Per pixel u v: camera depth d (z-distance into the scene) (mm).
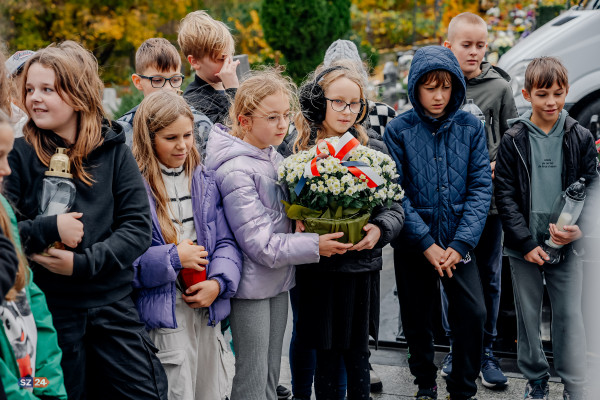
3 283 1734
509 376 3826
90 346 2463
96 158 2490
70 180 2398
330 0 12250
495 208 3783
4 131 1809
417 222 3289
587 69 6062
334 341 3045
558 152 3357
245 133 3053
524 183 3391
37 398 1985
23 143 2424
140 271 2629
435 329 4363
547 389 3441
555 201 3338
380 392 3670
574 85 6090
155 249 2646
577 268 3322
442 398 3578
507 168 3426
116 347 2455
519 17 10117
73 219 2318
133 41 15414
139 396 2461
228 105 3801
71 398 2395
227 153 2951
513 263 3445
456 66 3248
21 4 15078
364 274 3039
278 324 3057
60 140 2459
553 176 3355
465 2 13953
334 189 2812
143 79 3625
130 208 2516
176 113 2707
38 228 2270
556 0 9414
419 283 3432
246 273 2926
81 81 2424
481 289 3320
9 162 2387
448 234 3328
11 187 2365
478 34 3928
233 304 2959
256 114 2932
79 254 2350
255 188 2938
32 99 2381
